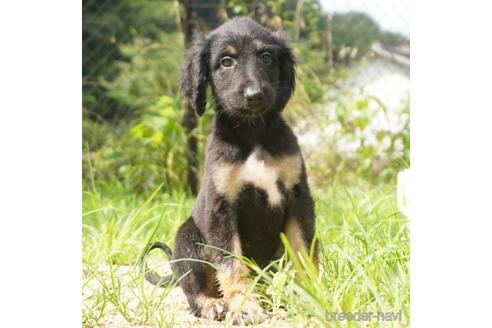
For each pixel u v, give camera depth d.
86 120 2.36
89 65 2.71
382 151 2.34
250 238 1.46
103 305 1.39
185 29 2.35
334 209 1.92
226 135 1.45
